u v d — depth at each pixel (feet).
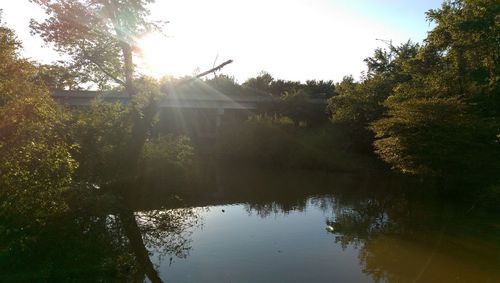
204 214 57.88
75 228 35.86
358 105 122.31
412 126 68.80
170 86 69.77
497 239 46.52
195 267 36.37
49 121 32.50
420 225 52.90
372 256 40.70
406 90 91.30
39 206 30.55
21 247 29.17
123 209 52.13
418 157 67.41
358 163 113.60
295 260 39.01
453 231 49.93
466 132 64.34
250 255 40.06
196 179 79.82
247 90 211.41
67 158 31.81
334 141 124.57
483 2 73.36
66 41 69.46
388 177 97.30
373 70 152.35
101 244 36.14
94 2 69.67
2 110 27.32
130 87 72.23
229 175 102.27
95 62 71.26
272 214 58.90
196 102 167.84
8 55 28.58
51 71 62.75
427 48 88.43
